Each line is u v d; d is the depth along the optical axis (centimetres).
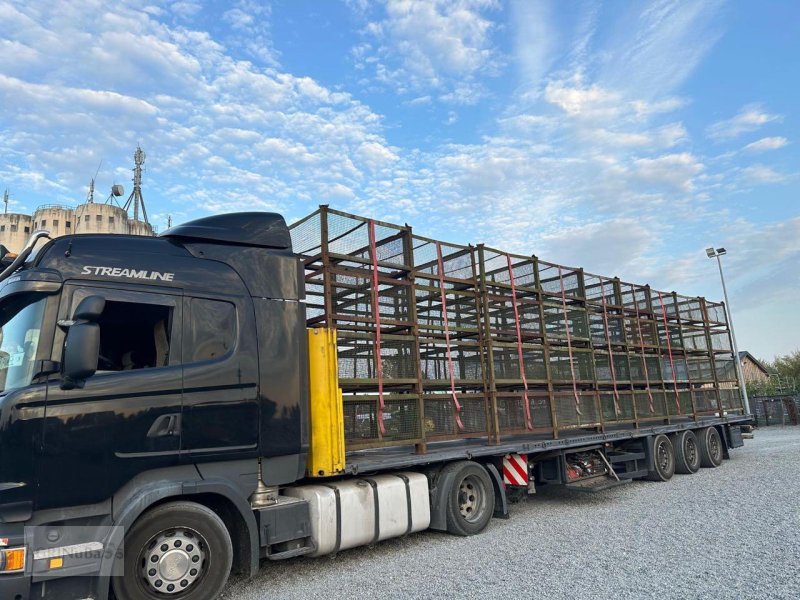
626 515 795
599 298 1059
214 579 461
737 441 1446
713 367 1419
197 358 495
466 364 776
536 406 865
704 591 464
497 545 650
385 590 506
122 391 450
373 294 671
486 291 814
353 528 579
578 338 968
